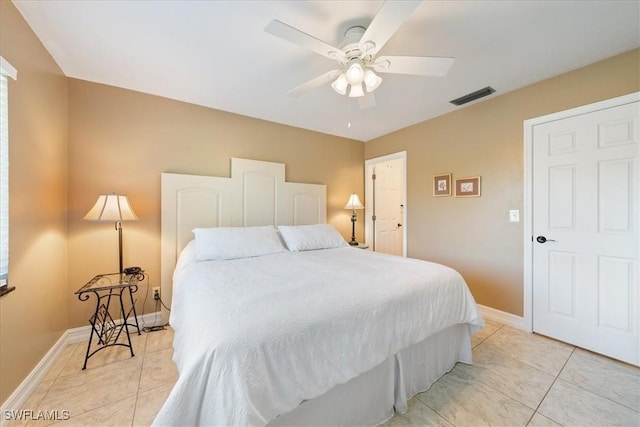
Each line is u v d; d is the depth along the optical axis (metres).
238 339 0.93
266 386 0.92
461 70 2.07
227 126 2.92
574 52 1.84
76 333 2.15
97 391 1.55
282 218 3.27
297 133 3.46
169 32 1.63
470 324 1.83
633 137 1.81
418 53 1.83
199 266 1.94
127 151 2.38
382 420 1.36
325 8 1.44
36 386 1.58
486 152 2.62
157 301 2.49
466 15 1.48
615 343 1.89
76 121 2.18
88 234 2.22
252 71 2.09
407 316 1.42
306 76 2.17
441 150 3.05
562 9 1.44
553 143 2.19
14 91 1.43
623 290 1.86
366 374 1.31
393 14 1.17
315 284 1.45
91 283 1.97
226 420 0.82
